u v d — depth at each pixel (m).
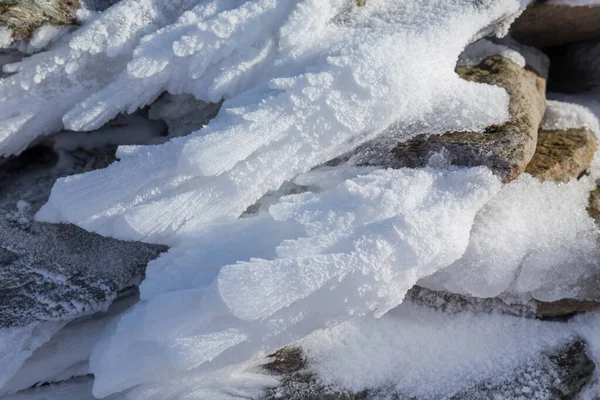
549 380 2.25
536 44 3.09
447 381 2.25
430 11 2.36
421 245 1.89
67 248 2.41
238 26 2.09
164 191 2.06
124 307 2.47
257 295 1.82
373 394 2.24
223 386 2.18
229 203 2.08
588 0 2.67
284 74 2.17
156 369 2.02
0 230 2.43
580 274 2.28
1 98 2.30
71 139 2.69
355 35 2.22
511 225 2.21
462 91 2.27
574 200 2.36
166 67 2.17
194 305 1.91
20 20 2.22
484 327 2.35
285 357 2.28
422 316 2.37
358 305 1.92
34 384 2.39
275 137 2.02
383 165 2.19
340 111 2.04
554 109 2.77
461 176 2.06
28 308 2.29
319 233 1.92
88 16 2.31
